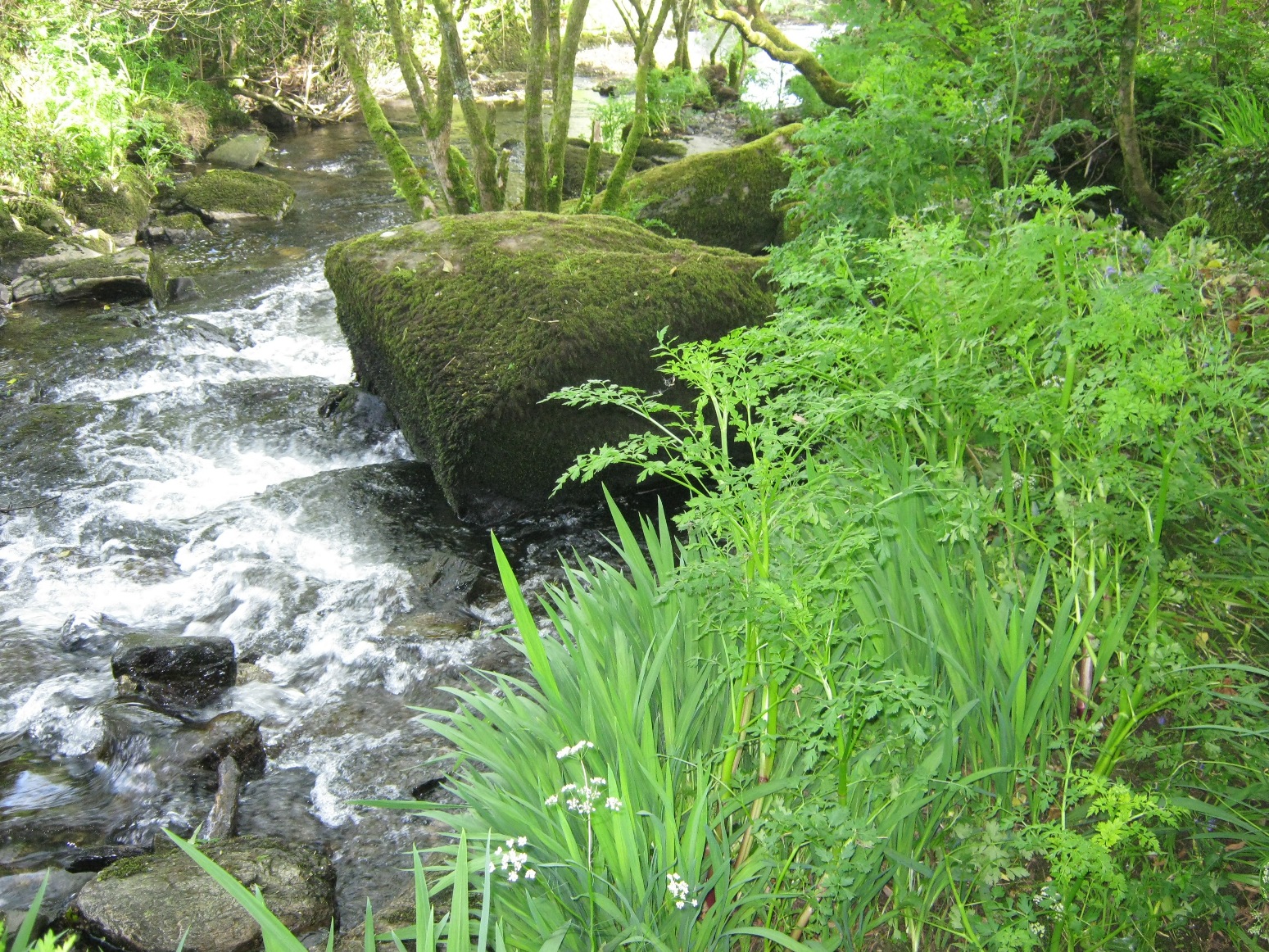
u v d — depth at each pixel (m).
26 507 5.46
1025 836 2.24
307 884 2.98
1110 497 2.93
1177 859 2.46
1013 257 3.06
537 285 5.28
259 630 4.50
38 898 1.50
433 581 4.76
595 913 2.09
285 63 16.19
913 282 2.96
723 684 2.57
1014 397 3.10
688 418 5.36
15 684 4.13
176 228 10.09
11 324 7.82
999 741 2.41
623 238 5.86
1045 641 2.64
